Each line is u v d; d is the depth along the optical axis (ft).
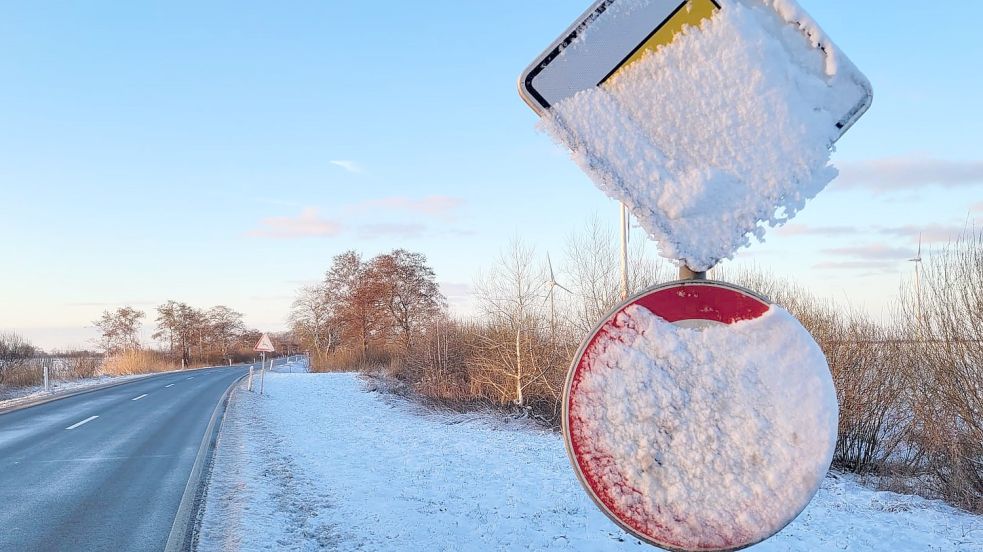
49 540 21.93
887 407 43.27
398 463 38.70
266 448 41.91
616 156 5.61
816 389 5.07
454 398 76.43
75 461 36.60
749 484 5.05
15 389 93.40
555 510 27.73
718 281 5.28
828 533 25.94
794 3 5.48
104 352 209.77
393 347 147.23
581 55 5.70
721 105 5.52
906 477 40.47
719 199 5.46
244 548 20.80
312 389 96.94
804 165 5.42
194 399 77.71
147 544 21.48
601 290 63.36
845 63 5.44
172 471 33.68
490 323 74.95
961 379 34.88
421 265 192.85
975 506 32.68
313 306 234.99
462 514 26.58
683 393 5.21
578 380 5.36
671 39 5.63
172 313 274.57
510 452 44.78
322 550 21.17
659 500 5.14
